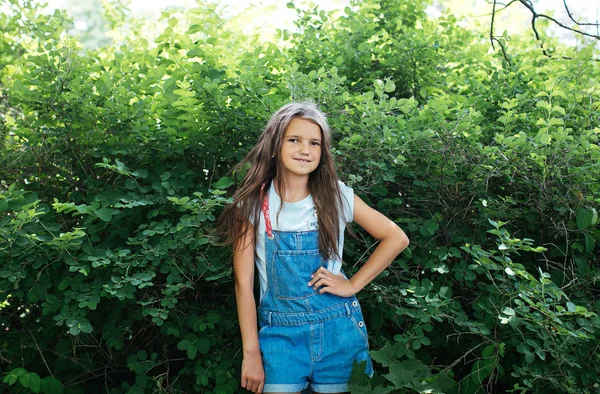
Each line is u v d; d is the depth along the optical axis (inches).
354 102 117.6
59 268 103.1
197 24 122.0
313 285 88.4
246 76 110.5
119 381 111.7
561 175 108.7
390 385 90.2
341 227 92.3
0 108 131.6
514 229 114.3
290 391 85.0
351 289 90.1
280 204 89.2
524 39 173.8
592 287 112.5
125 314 106.4
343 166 107.9
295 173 89.4
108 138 112.4
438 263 107.8
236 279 90.1
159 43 127.1
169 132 109.0
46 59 112.6
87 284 97.7
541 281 92.7
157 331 108.0
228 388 97.2
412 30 149.8
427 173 110.9
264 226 89.1
